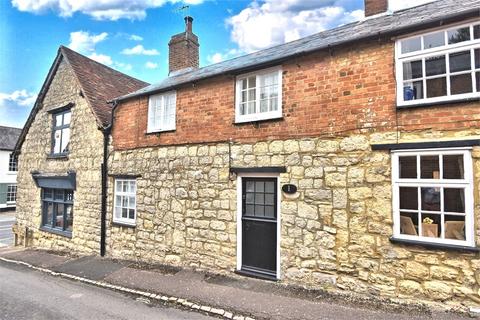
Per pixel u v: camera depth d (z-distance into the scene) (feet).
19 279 25.72
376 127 17.89
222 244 23.57
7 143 92.32
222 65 30.71
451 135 15.87
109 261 29.22
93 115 33.78
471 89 15.98
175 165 26.81
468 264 15.21
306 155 20.10
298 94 20.76
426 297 16.06
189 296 19.62
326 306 17.03
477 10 15.15
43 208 40.42
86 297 20.77
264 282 21.18
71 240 34.94
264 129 21.99
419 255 16.35
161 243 27.07
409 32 17.28
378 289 17.28
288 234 20.40
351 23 26.58
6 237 56.39
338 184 18.83
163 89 27.91
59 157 37.55
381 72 18.04
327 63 19.85
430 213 16.40
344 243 18.42
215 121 24.67
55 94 39.88
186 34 39.04
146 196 28.58
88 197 33.45
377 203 17.57
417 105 16.74
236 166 23.12
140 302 19.67
